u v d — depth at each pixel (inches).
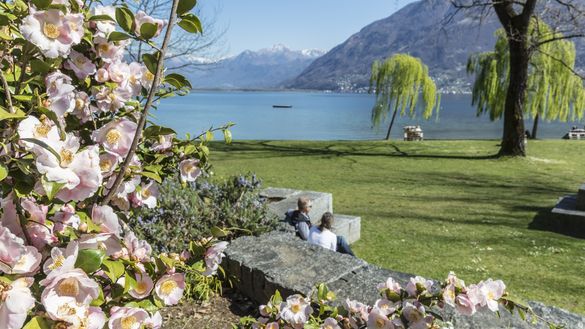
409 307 79.9
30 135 47.5
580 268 280.1
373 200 494.6
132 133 63.8
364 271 169.9
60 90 56.9
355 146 1007.0
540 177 638.5
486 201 487.2
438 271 275.9
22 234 54.0
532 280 260.1
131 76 72.7
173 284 62.2
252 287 173.6
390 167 730.8
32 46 56.4
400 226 385.1
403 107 1248.2
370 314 80.8
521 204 471.5
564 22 724.7
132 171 69.6
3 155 48.1
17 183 50.5
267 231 230.4
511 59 780.0
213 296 177.6
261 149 946.1
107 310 58.7
